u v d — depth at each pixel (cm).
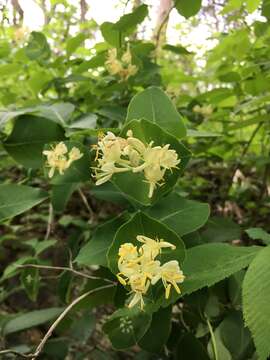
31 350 24
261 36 29
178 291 13
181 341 18
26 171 28
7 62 33
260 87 28
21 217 37
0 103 33
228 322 17
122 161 16
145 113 18
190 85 41
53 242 26
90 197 32
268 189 33
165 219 18
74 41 29
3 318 25
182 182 32
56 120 21
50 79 30
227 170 33
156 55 30
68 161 18
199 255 15
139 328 17
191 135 20
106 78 27
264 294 12
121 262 14
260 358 12
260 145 33
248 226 30
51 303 33
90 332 25
